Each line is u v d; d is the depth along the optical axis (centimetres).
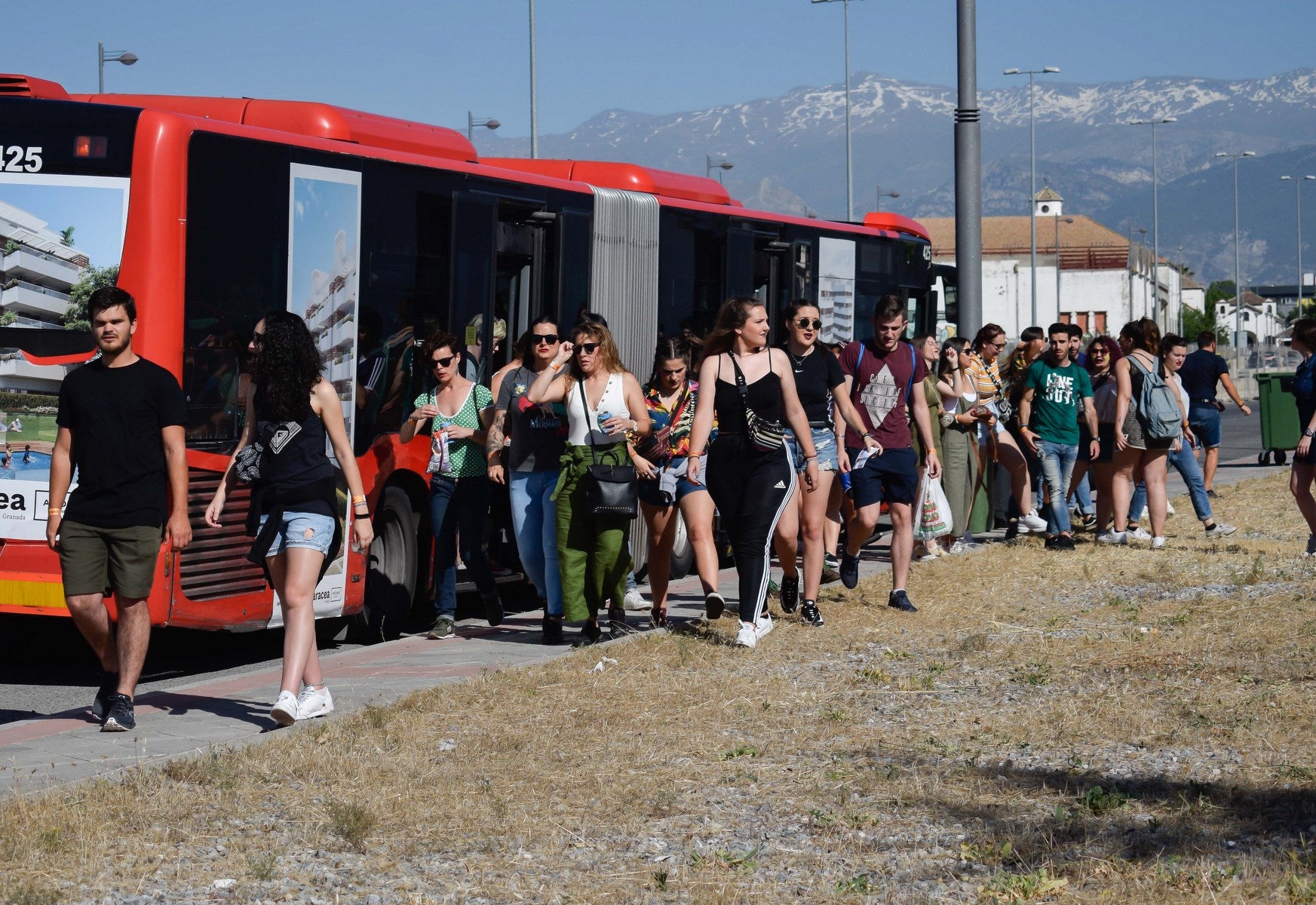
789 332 1082
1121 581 1269
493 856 565
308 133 1077
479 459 1093
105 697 794
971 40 1753
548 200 1295
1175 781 650
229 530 955
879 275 1917
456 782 665
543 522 1059
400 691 863
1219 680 852
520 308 1278
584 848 576
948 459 1455
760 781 666
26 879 524
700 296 1534
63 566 775
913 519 1173
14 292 908
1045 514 1592
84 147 910
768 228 1652
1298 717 757
